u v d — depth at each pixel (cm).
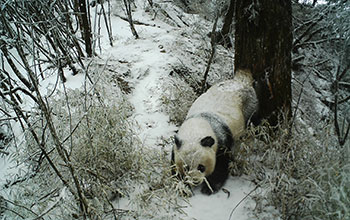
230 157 387
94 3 943
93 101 395
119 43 745
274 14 421
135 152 385
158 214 337
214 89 439
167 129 482
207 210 343
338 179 292
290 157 361
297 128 425
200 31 834
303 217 308
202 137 358
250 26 440
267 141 401
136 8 963
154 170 376
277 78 434
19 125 494
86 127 360
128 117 474
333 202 285
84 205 302
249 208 340
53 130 287
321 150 343
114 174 370
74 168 317
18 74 431
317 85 765
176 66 632
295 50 834
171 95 544
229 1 815
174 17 969
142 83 582
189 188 368
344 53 487
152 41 730
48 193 335
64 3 589
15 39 303
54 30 432
